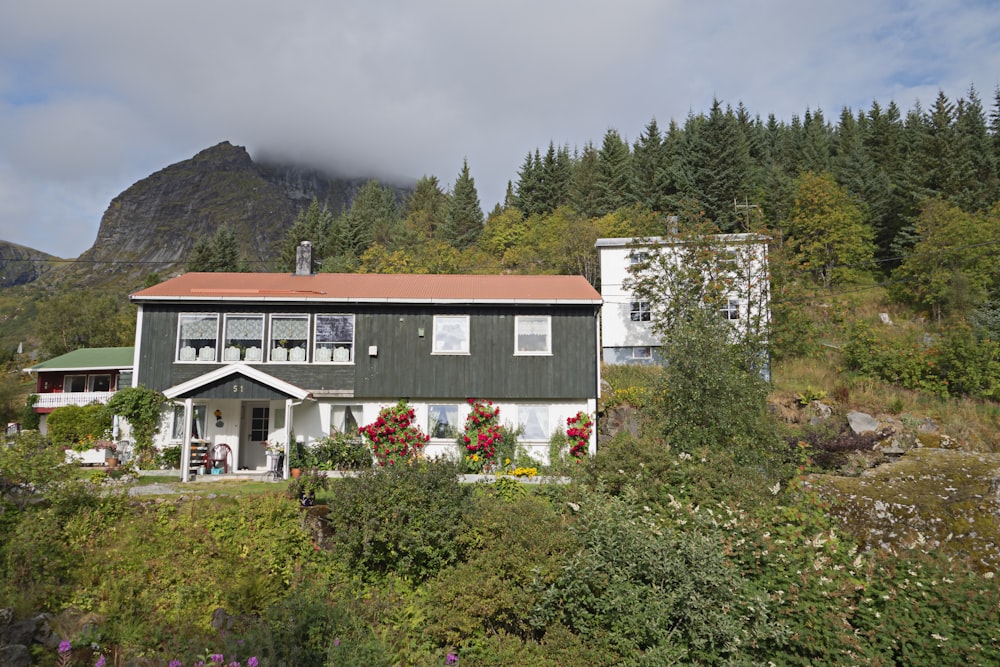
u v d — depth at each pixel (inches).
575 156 2896.2
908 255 1487.5
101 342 2359.7
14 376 1980.8
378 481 462.3
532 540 413.4
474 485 579.2
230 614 397.1
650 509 446.9
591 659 347.9
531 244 2203.5
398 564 438.0
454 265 1958.7
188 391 732.7
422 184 3208.7
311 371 834.8
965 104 2148.1
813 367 1148.5
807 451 768.3
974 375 1018.1
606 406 985.5
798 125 2972.4
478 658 364.2
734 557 376.5
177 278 936.3
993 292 1347.2
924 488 446.6
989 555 391.9
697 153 1939.0
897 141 2149.4
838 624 313.3
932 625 305.3
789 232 1721.2
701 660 339.0
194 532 474.9
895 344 1161.4
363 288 900.0
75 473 502.9
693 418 605.6
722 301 1040.2
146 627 375.9
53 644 335.9
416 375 839.1
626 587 365.4
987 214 1574.8
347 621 387.5
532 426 841.5
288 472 725.3
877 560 358.0
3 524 435.5
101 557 435.8
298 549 466.9
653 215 1286.9
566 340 853.8
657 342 1173.7
